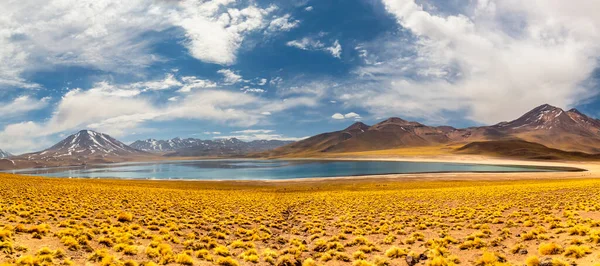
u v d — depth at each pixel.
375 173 170.62
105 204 37.38
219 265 17.62
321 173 180.12
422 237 24.83
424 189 75.12
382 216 36.28
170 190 69.75
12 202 31.95
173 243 22.09
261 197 60.78
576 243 18.98
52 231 21.22
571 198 42.31
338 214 39.59
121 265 15.34
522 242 21.50
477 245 21.08
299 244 24.08
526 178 119.81
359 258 19.97
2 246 15.65
